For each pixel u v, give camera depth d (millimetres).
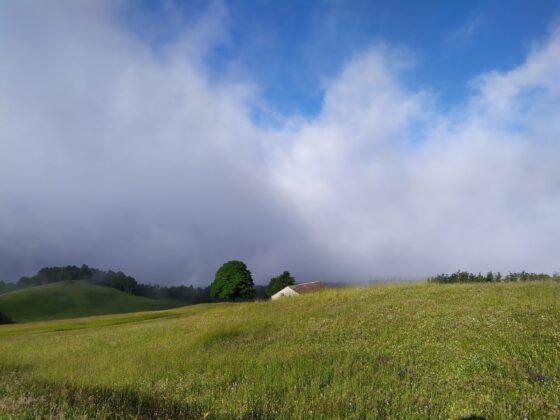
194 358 16156
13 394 9398
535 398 9008
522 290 25531
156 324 37156
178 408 9656
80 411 8055
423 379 11211
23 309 159875
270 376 12445
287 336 19281
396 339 16312
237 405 9664
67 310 170500
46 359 21344
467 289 29000
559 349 12383
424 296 27516
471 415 8344
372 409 8953
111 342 26328
